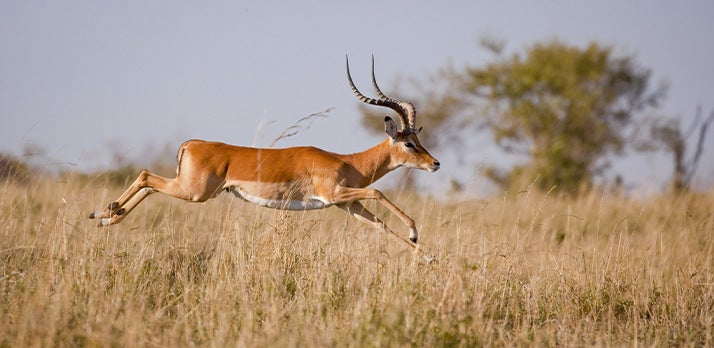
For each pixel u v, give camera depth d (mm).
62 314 16422
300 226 22844
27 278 18625
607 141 73688
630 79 75750
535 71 75125
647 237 28859
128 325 16125
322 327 16609
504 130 74750
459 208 25922
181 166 23016
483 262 20656
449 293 17547
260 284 19609
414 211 32094
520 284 20922
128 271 19844
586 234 32438
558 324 18875
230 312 17250
